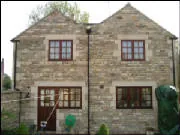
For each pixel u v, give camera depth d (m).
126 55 13.11
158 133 12.09
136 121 12.62
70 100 12.84
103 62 12.98
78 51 13.07
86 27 13.15
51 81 12.91
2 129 10.64
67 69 12.97
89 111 12.67
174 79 12.92
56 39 13.14
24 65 13.01
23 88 12.86
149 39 13.11
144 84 12.84
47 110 12.77
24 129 10.90
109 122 12.61
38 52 13.07
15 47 13.14
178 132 11.66
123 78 12.90
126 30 13.16
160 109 11.84
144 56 13.05
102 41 13.10
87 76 12.91
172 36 13.14
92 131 12.53
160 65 12.98
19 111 12.54
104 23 13.23
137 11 13.31
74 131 12.50
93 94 12.80
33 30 13.20
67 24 13.24
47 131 12.56
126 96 12.88
